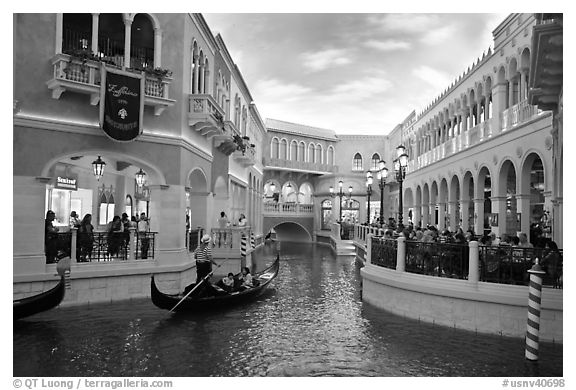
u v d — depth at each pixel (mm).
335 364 7535
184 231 13219
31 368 7180
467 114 20297
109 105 11086
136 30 13961
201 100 13562
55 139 10922
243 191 26062
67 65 10719
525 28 14141
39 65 10719
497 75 16188
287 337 8953
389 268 11391
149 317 10164
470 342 8508
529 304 7656
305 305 11828
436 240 12008
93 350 8008
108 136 11086
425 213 26547
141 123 11648
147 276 12047
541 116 12648
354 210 37219
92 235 11539
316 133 39062
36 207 10570
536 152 13039
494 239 11445
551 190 12242
